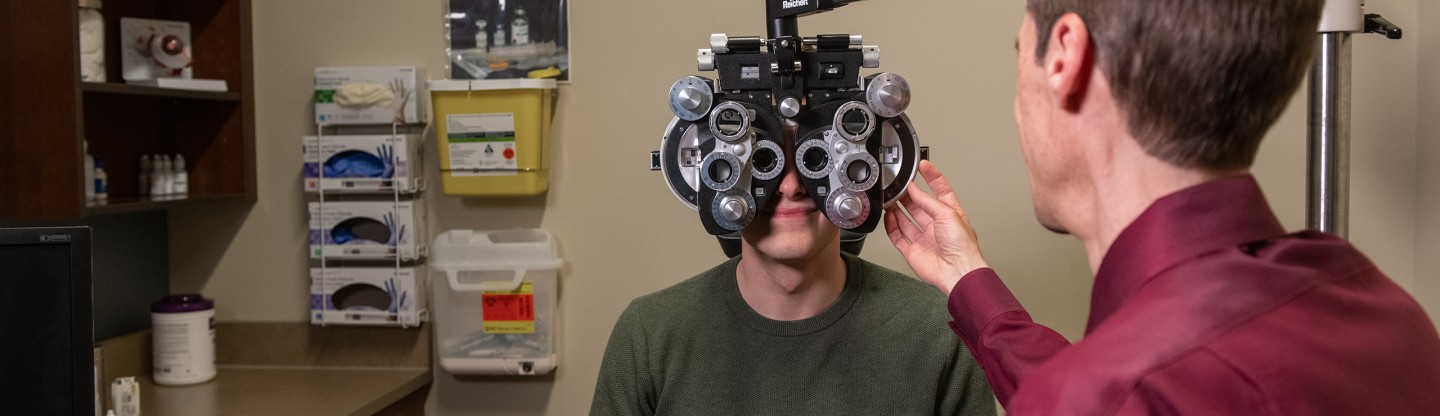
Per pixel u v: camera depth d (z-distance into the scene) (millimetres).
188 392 2217
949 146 2191
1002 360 1072
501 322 2314
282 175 2439
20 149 1936
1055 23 708
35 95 1925
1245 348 595
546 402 2383
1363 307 654
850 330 1404
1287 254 654
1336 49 1353
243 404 2105
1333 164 1366
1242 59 635
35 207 1938
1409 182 2031
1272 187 2088
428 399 2428
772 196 1281
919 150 1278
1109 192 703
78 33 1923
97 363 1900
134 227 2398
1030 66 751
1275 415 576
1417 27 2016
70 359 1396
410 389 2309
